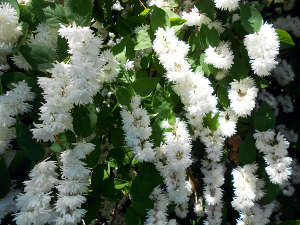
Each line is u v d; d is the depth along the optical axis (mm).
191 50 306
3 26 247
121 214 396
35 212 221
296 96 482
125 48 283
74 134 243
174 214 396
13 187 250
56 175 249
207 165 349
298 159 478
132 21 329
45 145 258
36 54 249
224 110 320
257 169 318
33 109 250
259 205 338
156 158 281
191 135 309
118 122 299
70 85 230
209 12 291
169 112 277
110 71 264
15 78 249
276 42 272
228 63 285
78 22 250
